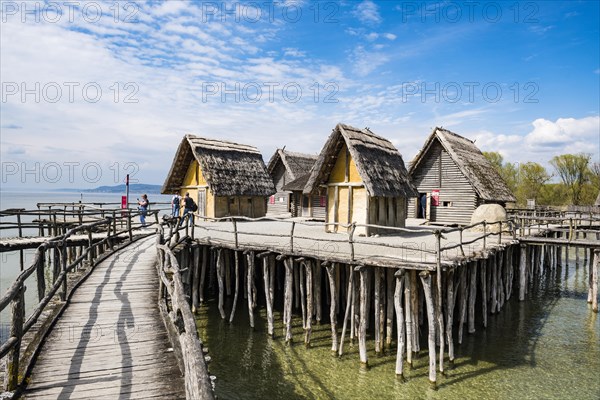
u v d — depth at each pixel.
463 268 12.18
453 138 26.83
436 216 25.75
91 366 6.04
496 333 13.48
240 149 27.84
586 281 21.95
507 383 10.10
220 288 14.60
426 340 12.53
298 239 16.17
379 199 18.38
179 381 5.64
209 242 14.82
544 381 10.23
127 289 10.14
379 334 11.48
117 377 5.72
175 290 6.71
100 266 12.73
